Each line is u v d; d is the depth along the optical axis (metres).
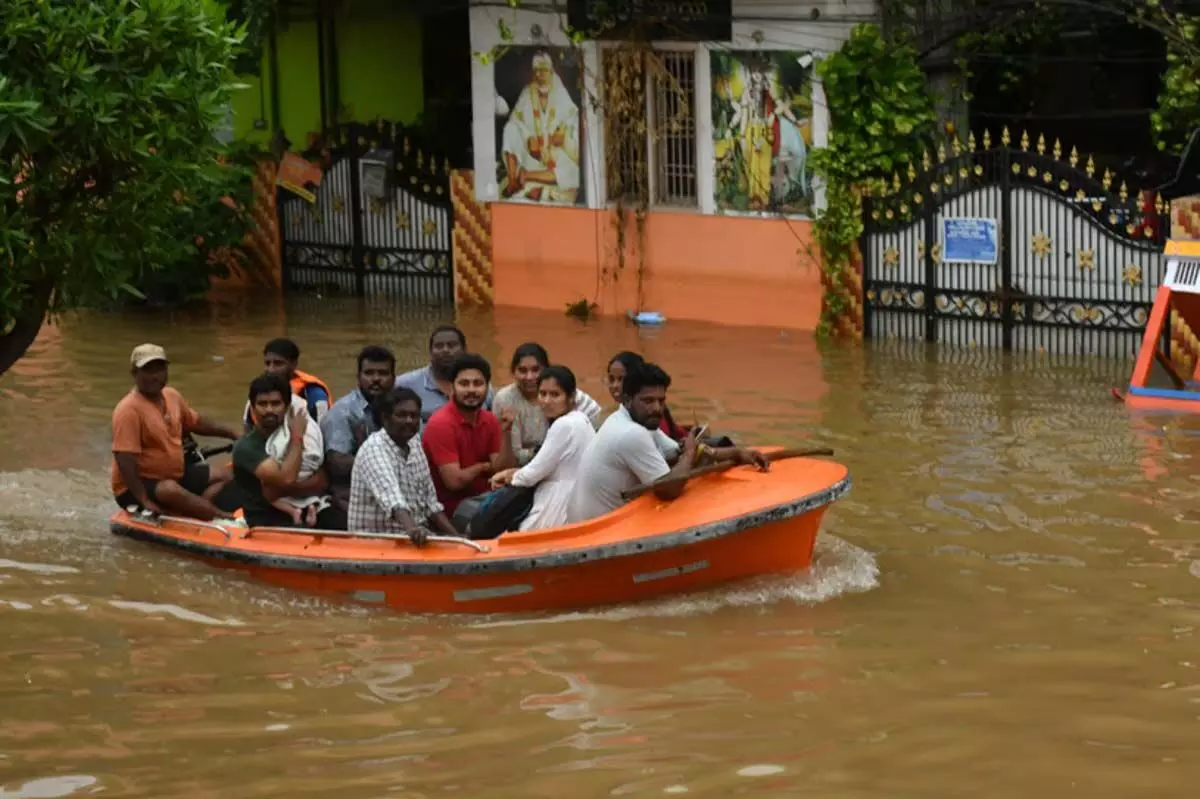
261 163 22.84
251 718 8.67
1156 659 9.13
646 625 9.80
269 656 9.57
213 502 11.75
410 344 18.84
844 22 18.20
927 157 18.31
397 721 8.59
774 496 9.98
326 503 11.25
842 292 18.61
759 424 14.59
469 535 10.51
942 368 16.81
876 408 15.11
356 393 11.60
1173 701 8.57
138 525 11.45
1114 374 16.23
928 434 14.11
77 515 12.33
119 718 8.70
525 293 21.08
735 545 10.03
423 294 21.95
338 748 8.27
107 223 8.35
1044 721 8.36
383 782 7.85
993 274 17.62
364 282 22.34
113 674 9.34
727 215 19.33
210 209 21.09
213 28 8.76
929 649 9.34
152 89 8.15
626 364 10.98
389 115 23.89
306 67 23.88
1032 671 9.01
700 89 19.31
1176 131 18.09
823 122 18.42
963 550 11.03
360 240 22.23
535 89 20.50
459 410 10.89
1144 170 20.70
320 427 11.59
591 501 10.20
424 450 10.92
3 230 7.58
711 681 8.97
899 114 18.11
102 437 14.70
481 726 8.48
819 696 8.73
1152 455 13.27
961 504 12.05
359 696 8.93
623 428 10.05
